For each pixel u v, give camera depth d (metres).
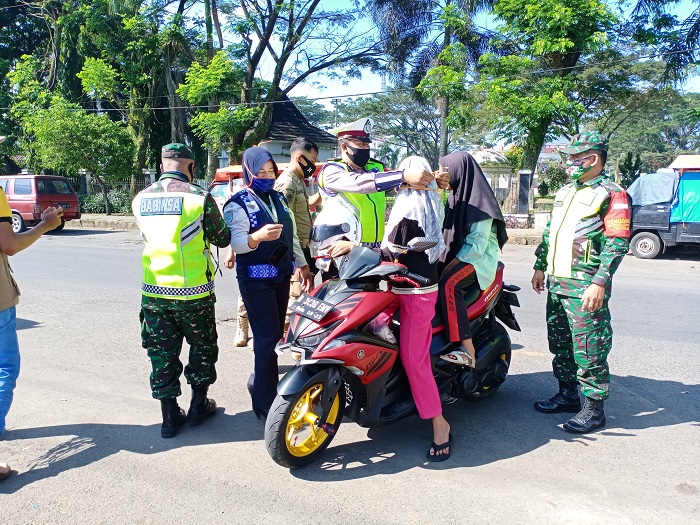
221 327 6.50
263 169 3.81
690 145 51.31
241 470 3.35
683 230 12.31
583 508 2.94
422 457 3.51
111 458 3.50
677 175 12.34
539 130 17.77
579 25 16.39
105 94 24.80
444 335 3.82
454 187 3.82
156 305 3.65
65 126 22.12
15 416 4.12
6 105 28.39
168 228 3.55
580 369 3.83
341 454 3.55
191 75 21.09
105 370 5.08
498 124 18.44
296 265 4.45
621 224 3.52
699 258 12.89
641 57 17.09
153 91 25.38
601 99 21.72
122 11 24.22
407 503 2.99
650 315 7.08
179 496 3.06
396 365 3.61
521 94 17.33
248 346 5.79
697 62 18.00
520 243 15.23
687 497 3.05
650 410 4.21
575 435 3.81
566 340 4.09
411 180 3.18
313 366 3.28
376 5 23.95
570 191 3.85
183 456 3.52
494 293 4.15
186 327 3.74
